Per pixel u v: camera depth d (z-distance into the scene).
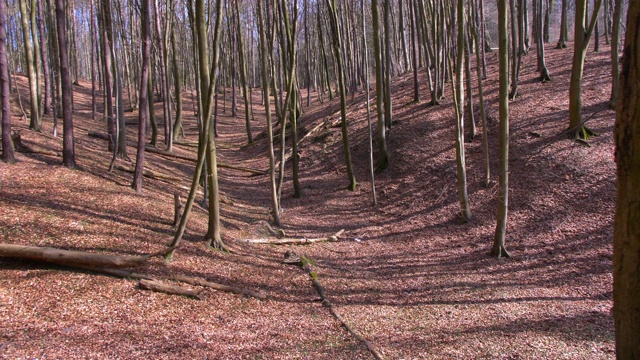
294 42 12.35
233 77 36.28
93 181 11.16
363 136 19.47
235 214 13.38
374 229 12.82
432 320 7.04
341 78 15.42
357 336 6.29
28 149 12.02
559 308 7.21
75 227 8.32
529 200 11.76
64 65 11.11
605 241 9.39
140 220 9.68
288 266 9.48
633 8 2.42
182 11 25.94
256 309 7.24
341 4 24.61
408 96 21.48
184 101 39.91
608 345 5.85
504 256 9.84
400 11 23.03
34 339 5.27
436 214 12.86
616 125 2.56
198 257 8.73
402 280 9.08
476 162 14.44
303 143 21.31
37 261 6.93
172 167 17.27
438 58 18.97
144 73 11.42
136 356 5.22
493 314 7.16
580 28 12.71
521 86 18.08
